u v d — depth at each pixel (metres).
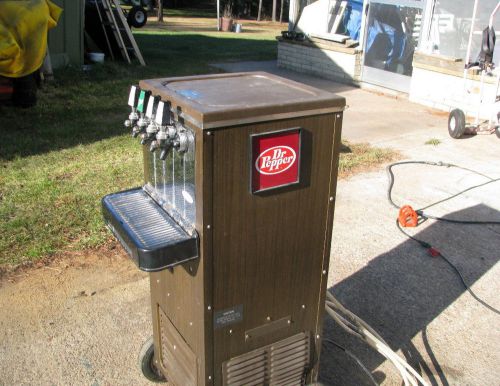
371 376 2.47
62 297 3.15
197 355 1.96
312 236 1.98
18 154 5.35
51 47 9.59
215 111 1.58
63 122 6.65
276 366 2.11
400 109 8.12
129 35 10.80
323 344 2.82
